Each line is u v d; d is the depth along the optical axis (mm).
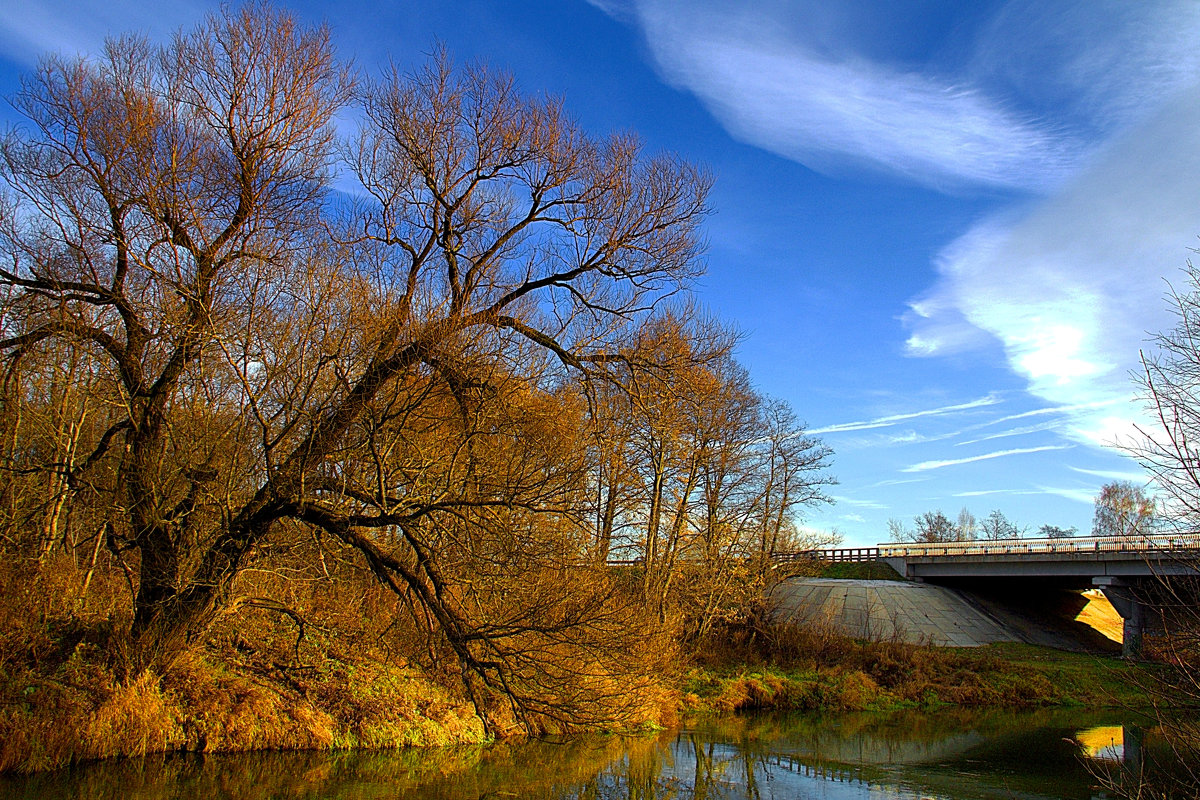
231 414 15922
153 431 14336
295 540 17047
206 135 15094
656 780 18141
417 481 15562
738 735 24484
